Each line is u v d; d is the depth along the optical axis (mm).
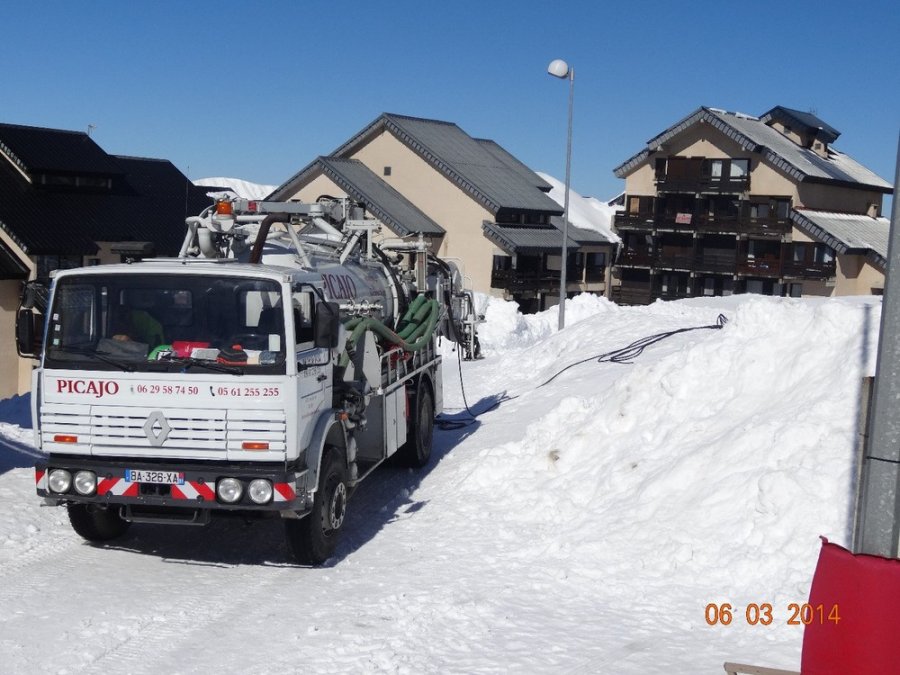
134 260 9141
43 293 7984
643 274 55688
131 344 7668
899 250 4926
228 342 7566
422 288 13438
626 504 8453
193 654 6066
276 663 5910
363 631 6430
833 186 50344
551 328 31875
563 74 27719
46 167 37312
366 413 10102
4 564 7879
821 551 4996
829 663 4844
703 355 9719
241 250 9930
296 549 8008
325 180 48250
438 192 48500
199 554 8445
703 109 50469
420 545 8609
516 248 46281
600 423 9992
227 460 7527
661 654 5953
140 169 43875
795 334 9273
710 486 7957
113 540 8781
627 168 54219
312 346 8102
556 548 7953
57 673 5742
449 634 6332
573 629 6414
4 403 14398
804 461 7500
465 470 10984
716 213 51844
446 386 18938
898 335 4906
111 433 7570
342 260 10992
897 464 4895
